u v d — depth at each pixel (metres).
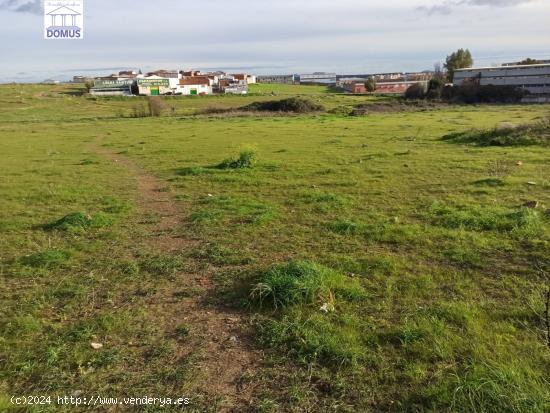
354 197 11.07
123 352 4.56
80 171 17.25
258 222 9.03
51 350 4.55
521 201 9.87
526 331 4.57
